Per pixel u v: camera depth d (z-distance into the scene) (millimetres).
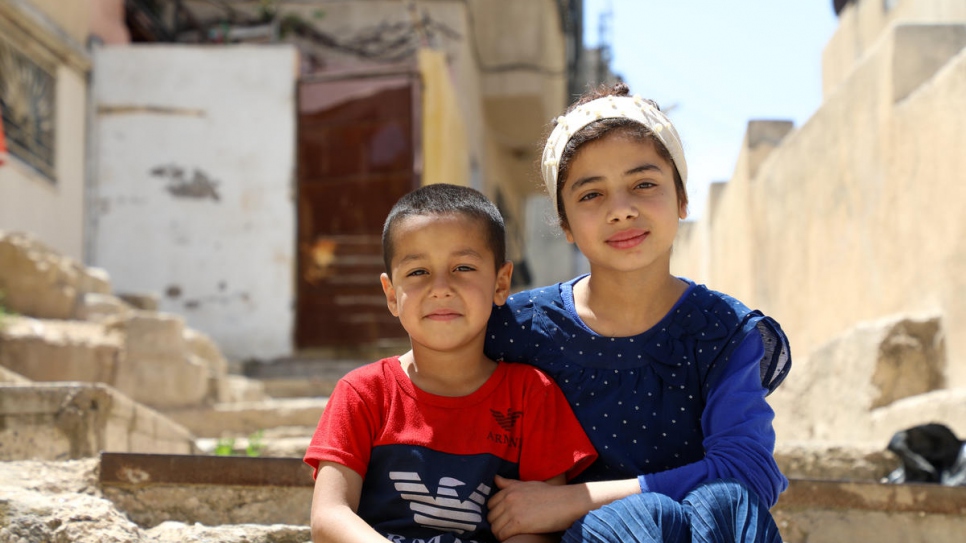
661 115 2303
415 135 10070
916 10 7656
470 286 2176
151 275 9797
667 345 2283
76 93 9703
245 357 9664
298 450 4371
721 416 2189
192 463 2783
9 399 3119
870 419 5102
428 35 11773
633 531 1928
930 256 5312
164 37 12305
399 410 2176
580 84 20078
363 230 9961
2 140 6773
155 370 6168
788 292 7836
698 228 12102
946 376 5047
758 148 9031
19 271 6773
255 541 2553
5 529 2352
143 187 9914
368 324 9789
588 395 2293
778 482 2164
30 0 8734
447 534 2084
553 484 2189
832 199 6867
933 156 5312
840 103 6762
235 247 9875
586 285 2436
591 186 2242
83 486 2771
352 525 1979
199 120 10055
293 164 10016
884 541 2906
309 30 12430
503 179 17188
